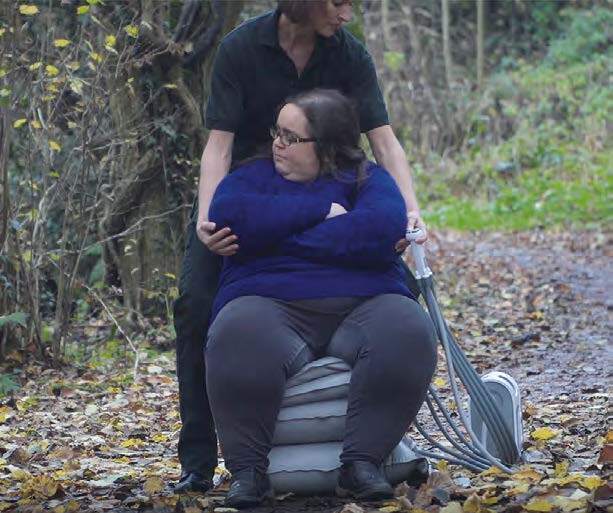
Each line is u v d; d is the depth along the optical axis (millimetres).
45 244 14492
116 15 14812
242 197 6660
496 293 20984
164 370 13539
